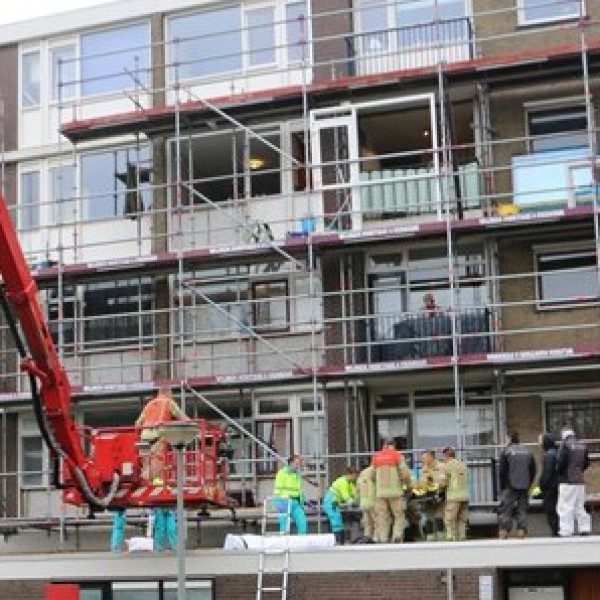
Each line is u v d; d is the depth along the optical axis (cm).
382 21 3966
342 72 3934
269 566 3044
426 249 3766
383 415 3784
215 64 4147
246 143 3962
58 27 4344
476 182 3719
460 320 3619
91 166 4216
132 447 3047
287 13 4084
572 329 3575
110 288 4078
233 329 3903
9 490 4059
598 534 3312
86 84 4297
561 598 3009
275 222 3800
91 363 4034
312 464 3734
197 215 4003
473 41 3653
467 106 3906
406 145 4081
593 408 3562
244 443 3816
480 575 2897
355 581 2983
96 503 3006
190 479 3050
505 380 3616
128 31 4284
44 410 2928
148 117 3959
